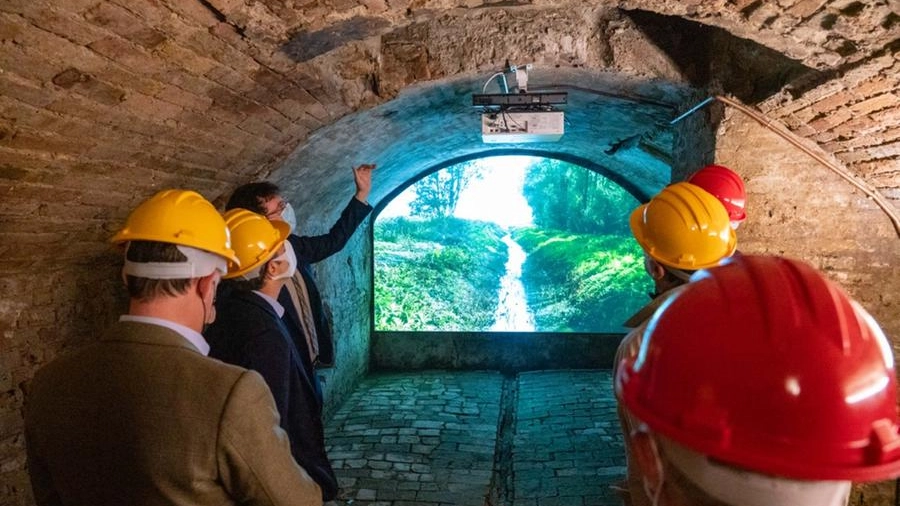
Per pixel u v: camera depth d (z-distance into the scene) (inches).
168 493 52.8
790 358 30.2
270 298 95.3
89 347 57.1
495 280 732.7
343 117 156.9
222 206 162.1
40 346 125.8
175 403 53.3
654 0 98.3
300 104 134.6
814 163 146.6
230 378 55.7
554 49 143.9
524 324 629.9
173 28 83.1
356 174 154.9
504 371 346.0
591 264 718.5
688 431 31.9
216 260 64.1
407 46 144.1
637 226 92.1
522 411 273.0
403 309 588.7
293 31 97.3
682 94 160.2
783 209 149.2
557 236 890.7
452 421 256.1
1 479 117.5
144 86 92.7
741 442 30.6
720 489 31.8
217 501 55.2
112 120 95.8
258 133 137.6
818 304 31.9
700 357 32.6
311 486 63.4
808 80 120.8
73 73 80.2
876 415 30.4
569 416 260.4
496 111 157.2
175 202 62.4
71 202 109.2
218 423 53.4
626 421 62.1
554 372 334.0
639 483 60.4
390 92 147.9
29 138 86.5
